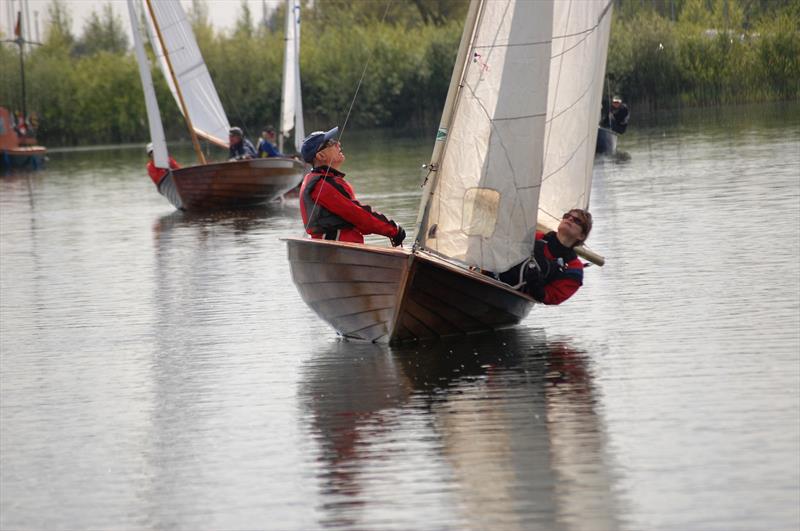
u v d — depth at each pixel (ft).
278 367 81.10
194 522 53.11
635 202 168.35
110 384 79.51
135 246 160.15
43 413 72.95
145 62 214.90
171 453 63.16
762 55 431.84
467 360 79.30
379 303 83.20
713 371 72.08
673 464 56.03
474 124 82.43
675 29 447.01
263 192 214.90
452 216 83.41
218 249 150.10
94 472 60.85
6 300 118.21
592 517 50.44
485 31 81.41
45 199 258.78
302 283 86.63
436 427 64.23
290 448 62.49
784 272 103.14
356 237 86.28
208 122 268.41
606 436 60.80
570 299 99.04
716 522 49.11
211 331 95.55
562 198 90.79
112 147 544.62
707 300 93.76
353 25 552.00
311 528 51.37
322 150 85.71
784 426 60.44
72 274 134.92
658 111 447.42
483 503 52.65
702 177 196.75
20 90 556.10
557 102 89.61
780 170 194.49
